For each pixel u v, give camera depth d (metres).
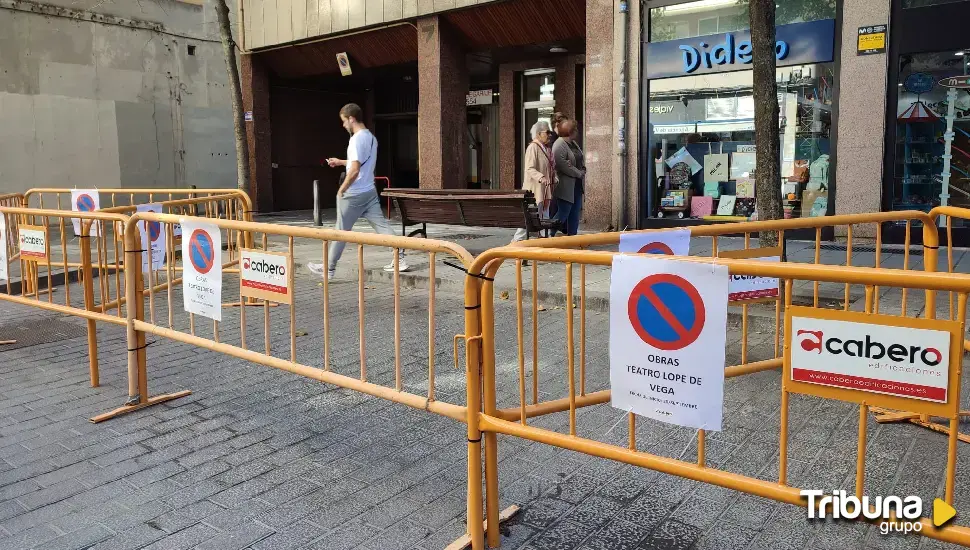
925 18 9.73
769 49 6.34
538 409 2.99
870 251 9.55
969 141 9.73
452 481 3.47
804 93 10.89
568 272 2.77
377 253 10.41
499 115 18.66
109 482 3.50
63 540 2.95
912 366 2.01
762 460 3.60
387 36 16.86
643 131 12.51
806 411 4.27
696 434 3.96
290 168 21.28
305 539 2.94
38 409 4.57
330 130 22.23
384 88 22.05
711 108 11.88
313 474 3.56
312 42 18.23
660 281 2.42
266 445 3.94
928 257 4.16
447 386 4.87
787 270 2.18
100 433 4.16
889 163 10.21
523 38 15.04
